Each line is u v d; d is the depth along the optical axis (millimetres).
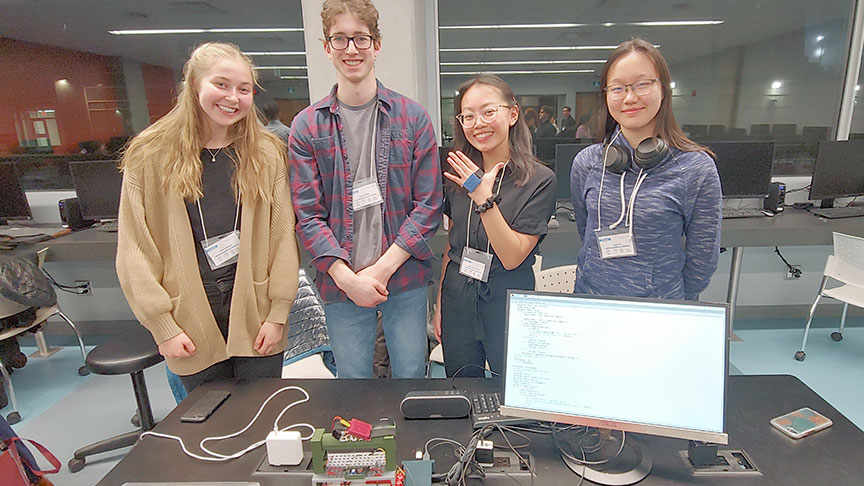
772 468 910
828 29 2977
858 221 2564
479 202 1343
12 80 3158
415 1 2711
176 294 1364
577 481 900
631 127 1251
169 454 1010
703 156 1237
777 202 2768
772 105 3162
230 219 1385
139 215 1303
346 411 1142
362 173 1499
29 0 3129
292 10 3066
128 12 3287
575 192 1529
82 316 3324
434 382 1263
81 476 1923
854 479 873
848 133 3068
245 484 901
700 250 1272
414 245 1479
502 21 3443
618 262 1324
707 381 856
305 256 2627
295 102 3037
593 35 3545
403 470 906
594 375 910
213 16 3344
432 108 3160
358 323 1588
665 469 923
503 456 973
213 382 1304
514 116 1468
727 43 3182
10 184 2889
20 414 2396
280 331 1459
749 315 3246
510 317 959
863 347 2820
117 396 2564
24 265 2291
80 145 3273
